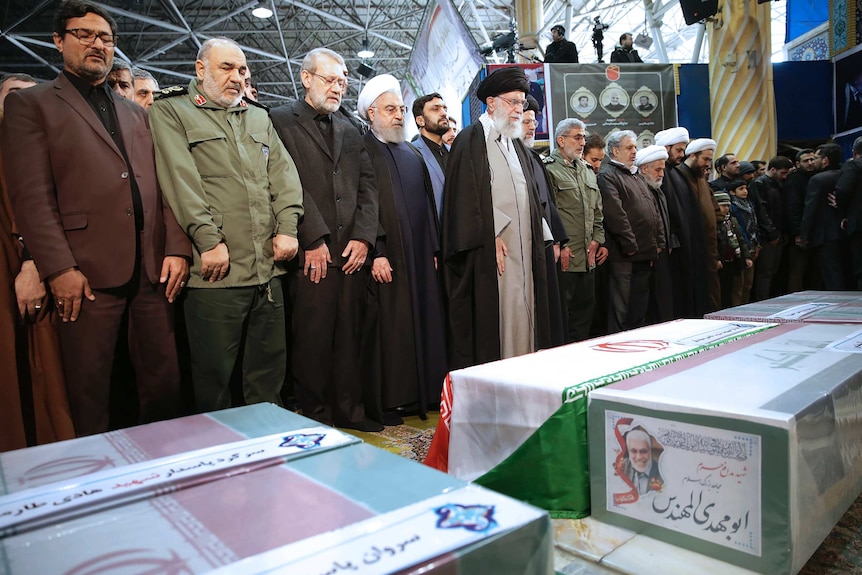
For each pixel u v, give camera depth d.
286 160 2.31
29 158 1.78
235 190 2.11
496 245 2.71
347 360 2.61
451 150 2.83
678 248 4.33
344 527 0.54
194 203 1.99
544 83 6.43
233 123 2.18
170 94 2.14
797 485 0.80
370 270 2.81
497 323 2.71
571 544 0.93
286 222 2.22
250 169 2.16
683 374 1.10
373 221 2.62
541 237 2.84
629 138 3.90
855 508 1.28
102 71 1.91
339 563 0.47
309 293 2.44
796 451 0.79
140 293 1.96
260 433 0.88
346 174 2.57
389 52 16.14
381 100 2.93
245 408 1.04
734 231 4.85
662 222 4.12
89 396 1.85
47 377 1.88
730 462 0.83
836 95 7.46
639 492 0.93
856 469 1.07
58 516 0.59
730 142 6.84
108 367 1.89
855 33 7.19
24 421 1.93
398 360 2.77
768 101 6.85
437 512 0.56
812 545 0.86
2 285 1.80
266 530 0.54
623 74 6.56
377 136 2.96
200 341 2.06
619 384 1.04
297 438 0.83
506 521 0.54
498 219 2.71
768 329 1.69
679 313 4.36
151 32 13.21
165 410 2.04
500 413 1.12
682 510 0.88
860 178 5.06
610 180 3.82
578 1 12.03
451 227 2.73
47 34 12.17
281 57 14.40
